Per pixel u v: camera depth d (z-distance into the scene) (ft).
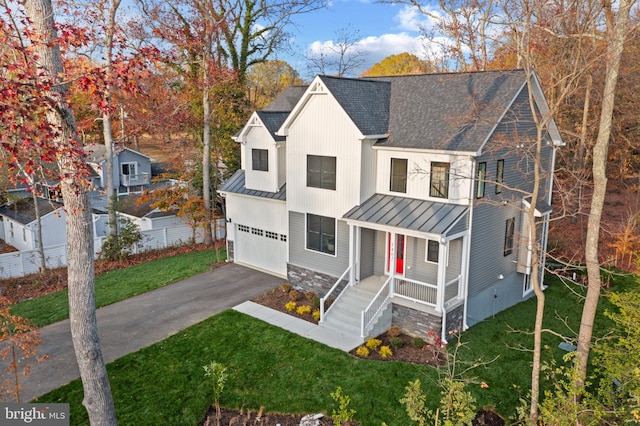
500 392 42.45
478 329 55.83
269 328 54.80
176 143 112.88
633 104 92.07
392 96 64.80
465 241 52.80
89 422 38.09
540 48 59.26
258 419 38.81
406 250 58.59
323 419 38.75
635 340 34.96
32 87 25.86
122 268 79.97
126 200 116.57
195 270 76.69
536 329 37.42
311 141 61.77
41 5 29.60
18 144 26.94
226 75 97.35
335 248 62.28
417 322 53.21
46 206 106.32
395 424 37.93
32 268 81.41
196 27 89.30
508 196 59.98
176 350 49.65
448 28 94.94
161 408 39.88
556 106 38.68
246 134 73.41
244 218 77.56
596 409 29.43
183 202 96.53
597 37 40.55
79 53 49.78
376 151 58.70
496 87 56.39
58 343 51.75
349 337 52.54
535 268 37.76
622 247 73.61
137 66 30.12
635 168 109.70
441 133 54.49
